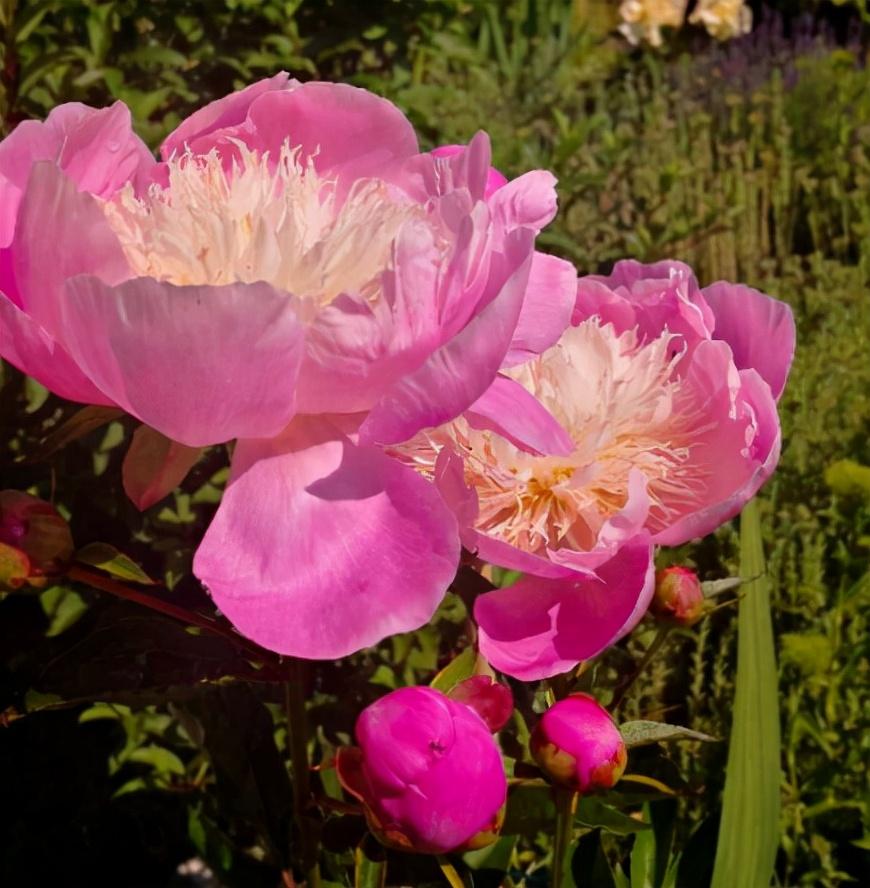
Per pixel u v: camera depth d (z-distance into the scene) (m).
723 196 1.78
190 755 0.84
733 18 2.76
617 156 1.43
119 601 0.39
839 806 0.84
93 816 0.73
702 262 1.70
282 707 0.72
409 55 1.36
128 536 0.49
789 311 0.39
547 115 1.78
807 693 0.90
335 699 0.75
